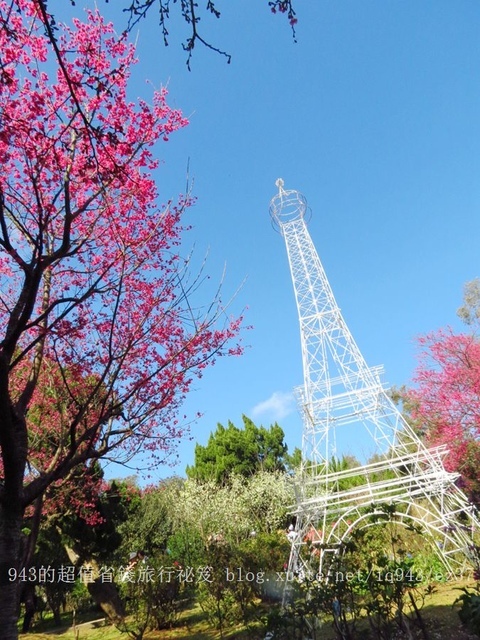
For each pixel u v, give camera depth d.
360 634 6.20
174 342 7.01
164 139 6.29
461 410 14.89
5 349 4.54
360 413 13.74
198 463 36.38
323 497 12.13
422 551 11.51
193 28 3.51
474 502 12.77
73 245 6.14
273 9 3.61
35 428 8.34
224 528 22.23
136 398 6.63
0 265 7.05
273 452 35.78
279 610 6.09
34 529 6.31
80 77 5.57
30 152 5.30
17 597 4.80
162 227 6.97
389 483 11.94
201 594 11.31
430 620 6.82
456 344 16.09
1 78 4.44
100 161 5.82
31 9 5.27
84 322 6.57
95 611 18.38
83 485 11.07
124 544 18.33
